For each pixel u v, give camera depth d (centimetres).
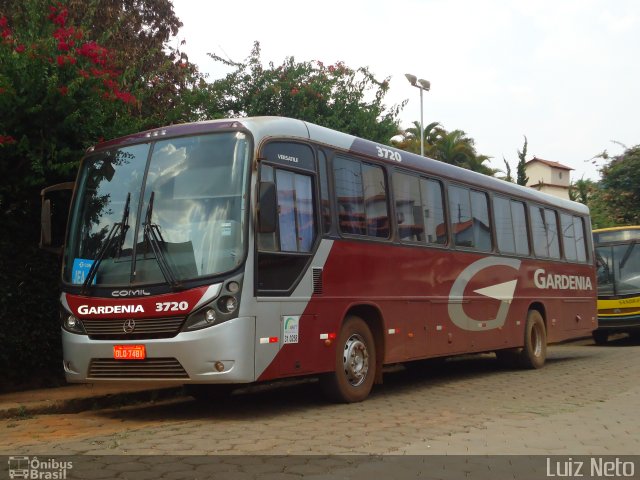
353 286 1020
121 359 858
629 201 3381
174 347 827
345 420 869
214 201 866
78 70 1117
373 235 1080
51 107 1080
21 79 1061
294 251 921
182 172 894
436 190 1269
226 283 831
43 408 960
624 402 1034
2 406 937
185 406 1023
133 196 908
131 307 855
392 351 1094
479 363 1722
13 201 1112
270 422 855
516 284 1507
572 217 1833
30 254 1121
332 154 1019
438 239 1250
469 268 1333
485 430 805
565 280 1742
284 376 887
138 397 1075
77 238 938
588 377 1373
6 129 1062
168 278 845
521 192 1577
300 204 945
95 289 887
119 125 1191
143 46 1836
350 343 1016
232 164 874
